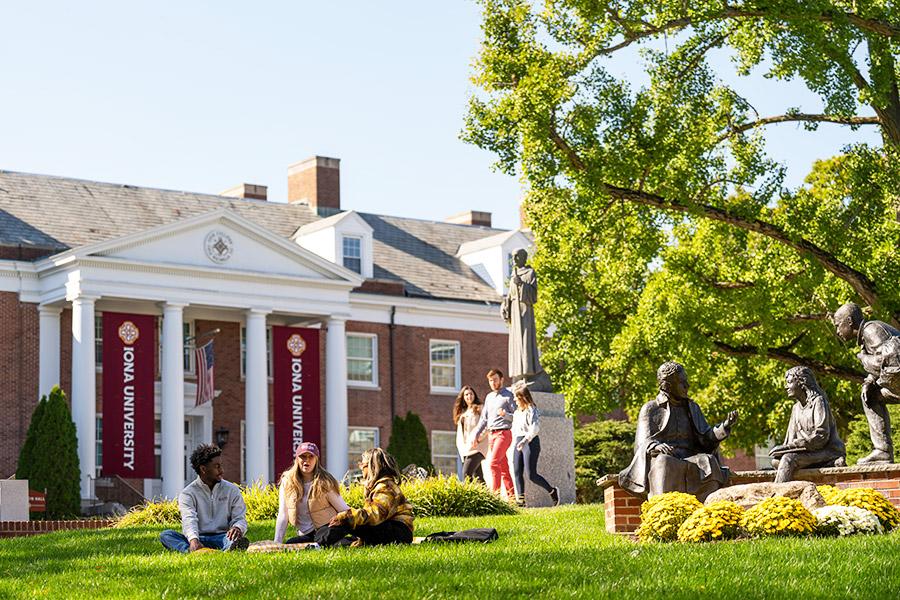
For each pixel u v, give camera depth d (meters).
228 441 55.09
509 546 15.20
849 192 33.16
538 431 25.31
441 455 60.38
